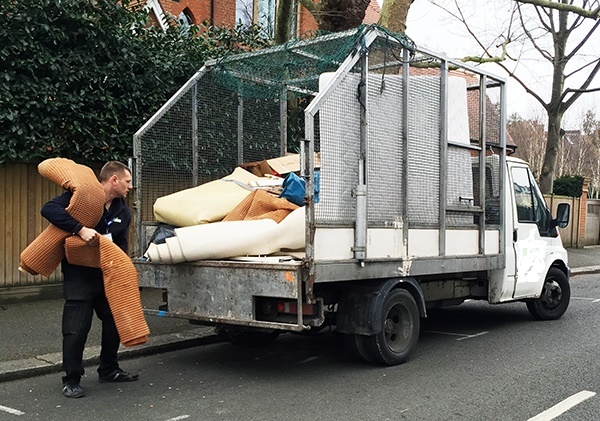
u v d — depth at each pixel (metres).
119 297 5.22
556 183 21.72
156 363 6.57
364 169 5.86
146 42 10.23
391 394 5.41
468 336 8.02
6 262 8.86
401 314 6.43
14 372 5.87
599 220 23.31
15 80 8.60
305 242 5.33
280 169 7.67
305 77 8.09
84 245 5.16
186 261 5.92
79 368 5.36
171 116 7.29
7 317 8.08
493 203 7.78
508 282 8.12
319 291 5.95
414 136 6.49
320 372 6.17
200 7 16.98
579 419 4.79
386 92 6.18
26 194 9.05
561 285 9.27
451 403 5.15
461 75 7.52
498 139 7.86
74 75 9.13
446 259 6.83
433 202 6.71
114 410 4.99
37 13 8.66
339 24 11.22
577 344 7.52
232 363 6.57
